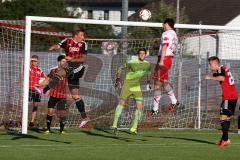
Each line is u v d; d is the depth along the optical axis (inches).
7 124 1626.5
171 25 1469.0
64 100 1504.7
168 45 1454.2
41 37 2065.7
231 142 1425.9
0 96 1727.4
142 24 1598.2
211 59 1341.0
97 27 2682.1
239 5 4803.2
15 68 1721.2
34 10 4037.9
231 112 1352.1
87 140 1400.1
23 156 1139.3
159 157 1164.5
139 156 1171.9
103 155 1175.0
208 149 1294.3
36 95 1620.3
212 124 1791.3
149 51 1818.4
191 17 4872.0
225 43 2174.0
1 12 3981.3
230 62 1978.3
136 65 1502.2
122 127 1681.8
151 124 1721.2
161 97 1608.0
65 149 1246.3
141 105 1536.7
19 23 1694.1
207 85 1861.5
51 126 1653.5
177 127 1748.3
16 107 1688.0
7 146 1270.9
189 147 1320.1
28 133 1502.2
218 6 4906.5
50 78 1499.8
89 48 1958.7
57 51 1855.3
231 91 1342.3
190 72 1843.0
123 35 2026.3
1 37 1758.1
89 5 6264.8
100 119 1675.7
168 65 1481.3
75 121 1656.0
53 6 4158.5
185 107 1801.2
